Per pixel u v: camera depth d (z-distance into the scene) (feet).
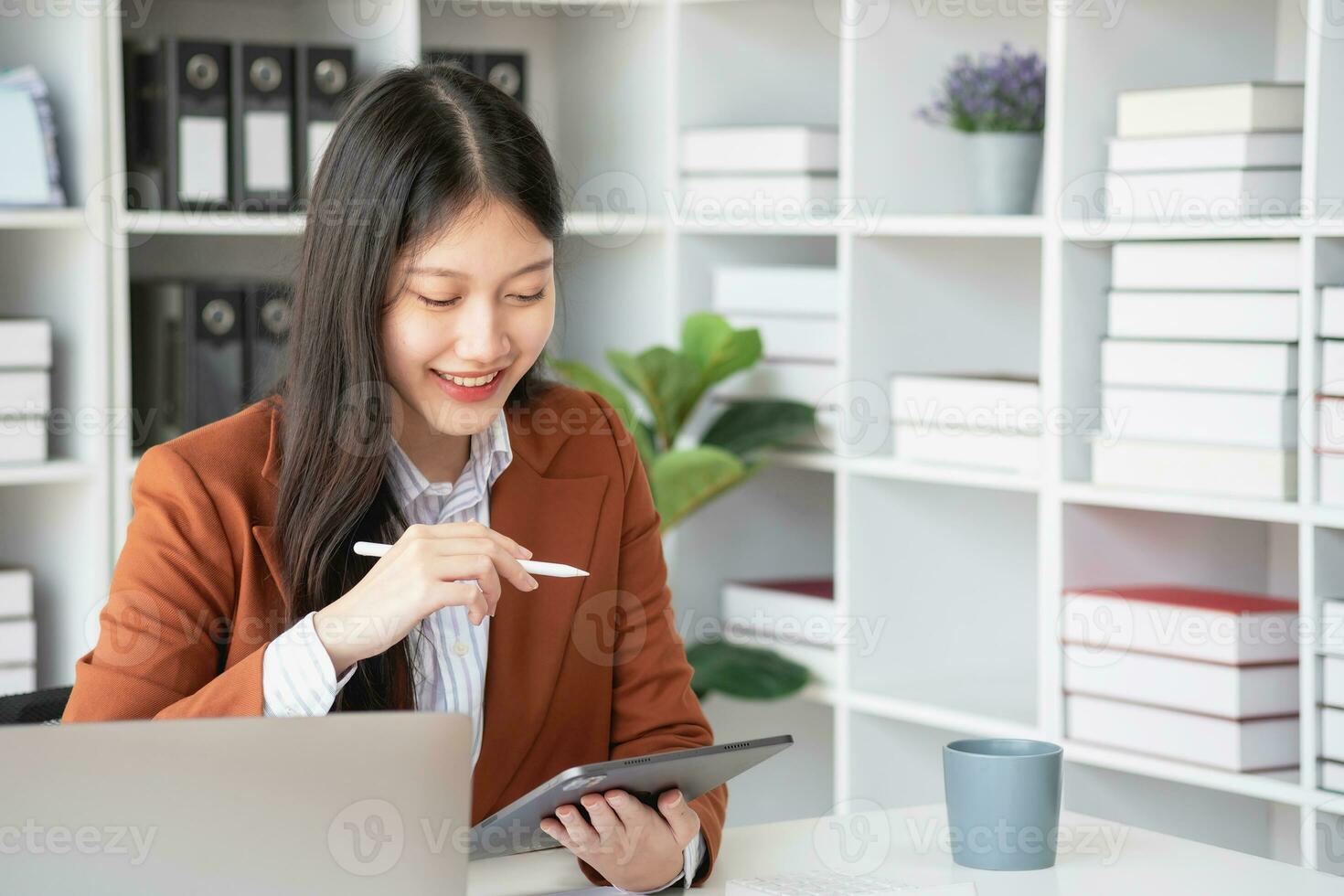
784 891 3.79
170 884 3.07
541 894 3.95
